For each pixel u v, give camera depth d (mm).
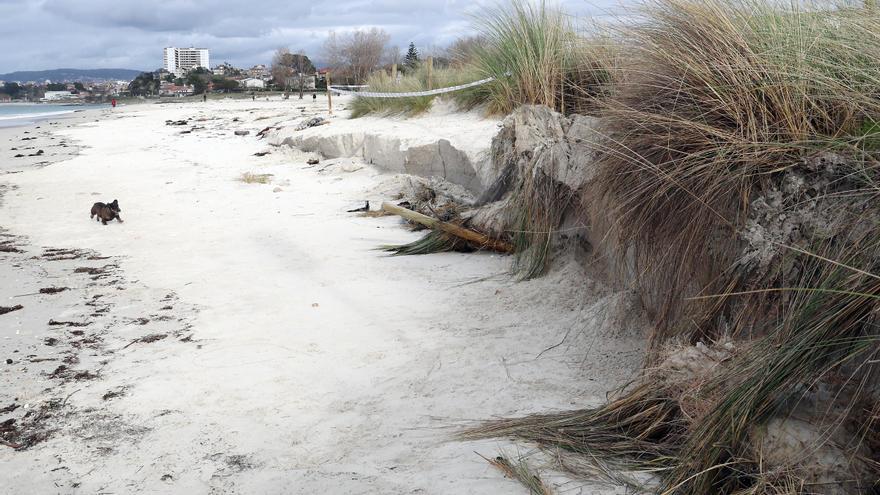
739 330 3930
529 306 5996
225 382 4742
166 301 6504
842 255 3451
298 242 8641
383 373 4840
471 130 11945
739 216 4129
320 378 4781
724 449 3080
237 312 6145
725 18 4895
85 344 5500
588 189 6039
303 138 16688
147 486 3541
